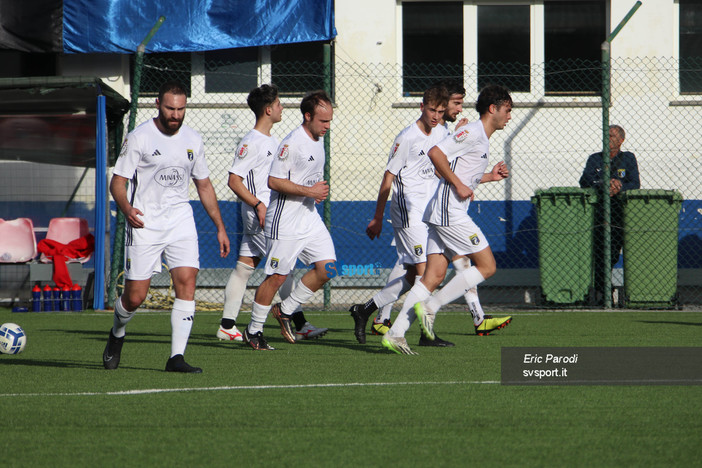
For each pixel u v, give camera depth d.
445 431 15.11
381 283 45.97
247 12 44.84
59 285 42.44
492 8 47.34
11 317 39.47
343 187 46.25
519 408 17.16
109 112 45.88
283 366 23.38
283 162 26.27
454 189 25.16
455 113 30.14
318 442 14.29
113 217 46.69
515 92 47.06
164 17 41.84
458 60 47.47
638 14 46.16
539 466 12.75
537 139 46.28
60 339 30.61
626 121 46.19
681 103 45.88
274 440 14.44
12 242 44.19
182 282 22.12
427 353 26.19
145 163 21.36
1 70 46.81
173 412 16.80
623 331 32.25
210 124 46.69
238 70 47.03
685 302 45.16
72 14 44.94
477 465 12.80
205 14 44.91
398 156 29.22
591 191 41.34
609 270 41.56
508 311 41.50
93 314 40.81
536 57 47.03
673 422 15.85
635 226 41.25
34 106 45.91
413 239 29.25
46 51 44.97
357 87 46.38
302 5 44.84
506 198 46.06
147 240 21.56
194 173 22.34
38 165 46.22
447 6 47.34
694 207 45.47
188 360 24.66
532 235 45.84
